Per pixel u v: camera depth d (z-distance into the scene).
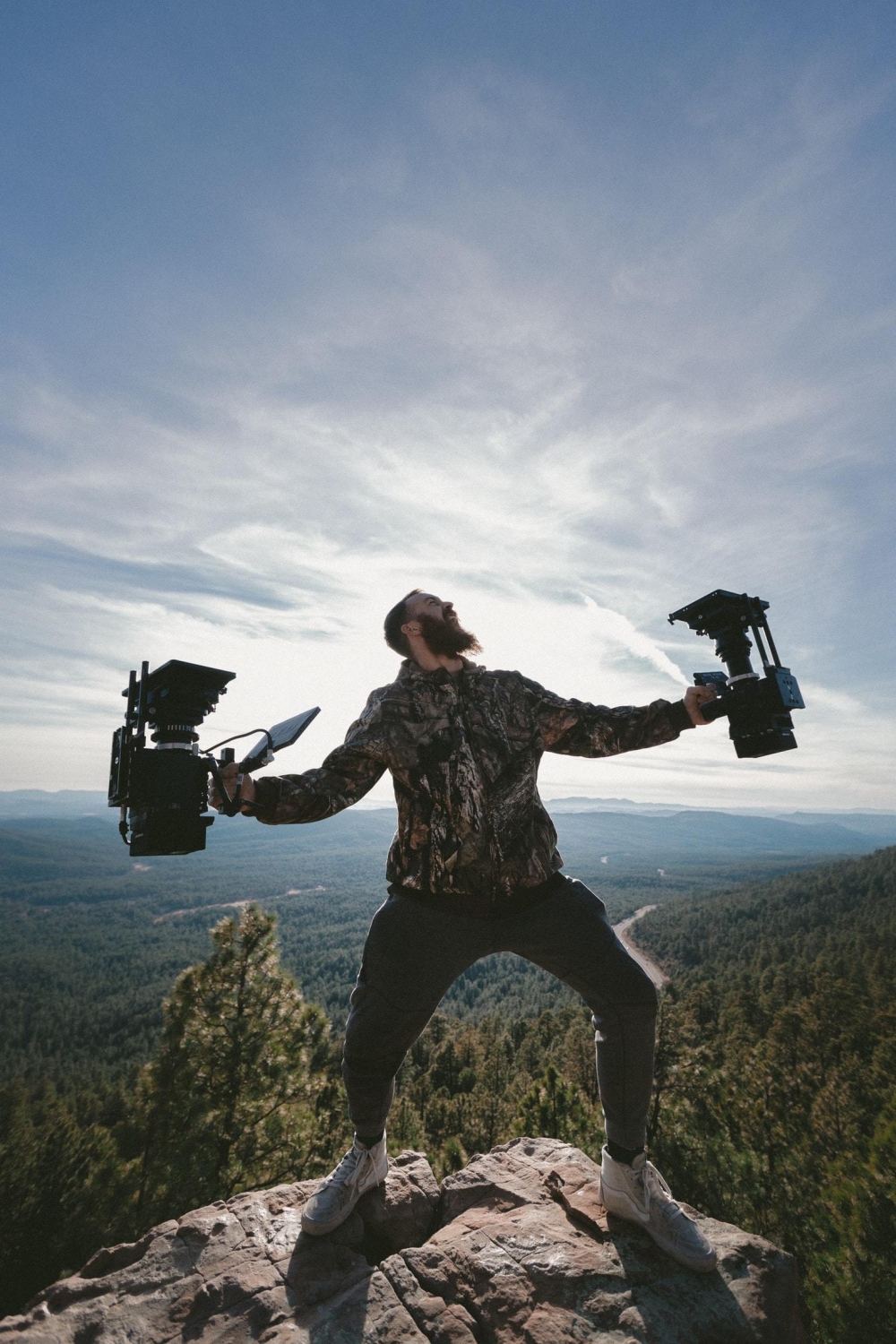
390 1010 1.84
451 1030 83.12
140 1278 1.82
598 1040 1.93
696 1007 70.25
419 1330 1.61
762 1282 1.75
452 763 1.88
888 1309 5.85
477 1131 34.03
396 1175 2.39
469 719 1.96
